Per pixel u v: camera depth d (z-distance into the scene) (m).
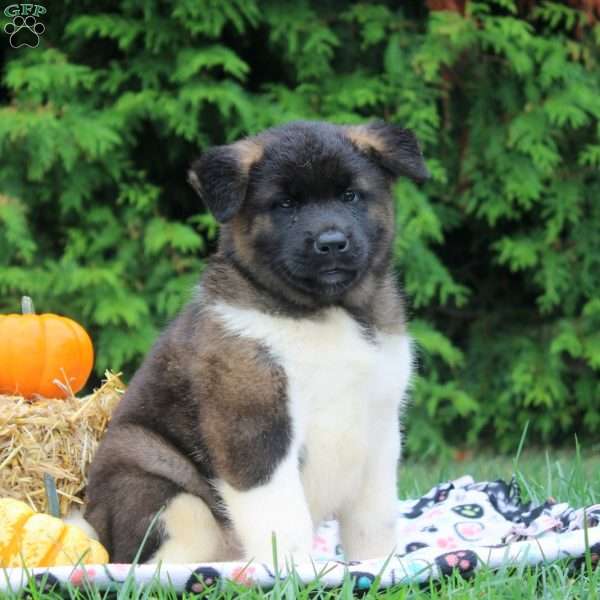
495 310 11.33
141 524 4.93
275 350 4.78
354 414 4.93
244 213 5.06
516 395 10.67
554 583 4.24
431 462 10.28
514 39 9.97
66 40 9.94
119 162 9.78
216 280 5.11
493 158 10.17
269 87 10.09
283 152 5.04
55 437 5.72
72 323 6.46
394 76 9.98
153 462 5.03
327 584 4.24
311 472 4.96
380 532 5.20
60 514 5.54
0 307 9.48
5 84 9.59
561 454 10.34
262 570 4.27
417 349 6.12
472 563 4.33
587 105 9.91
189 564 4.37
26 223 9.41
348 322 4.94
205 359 4.88
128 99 9.50
